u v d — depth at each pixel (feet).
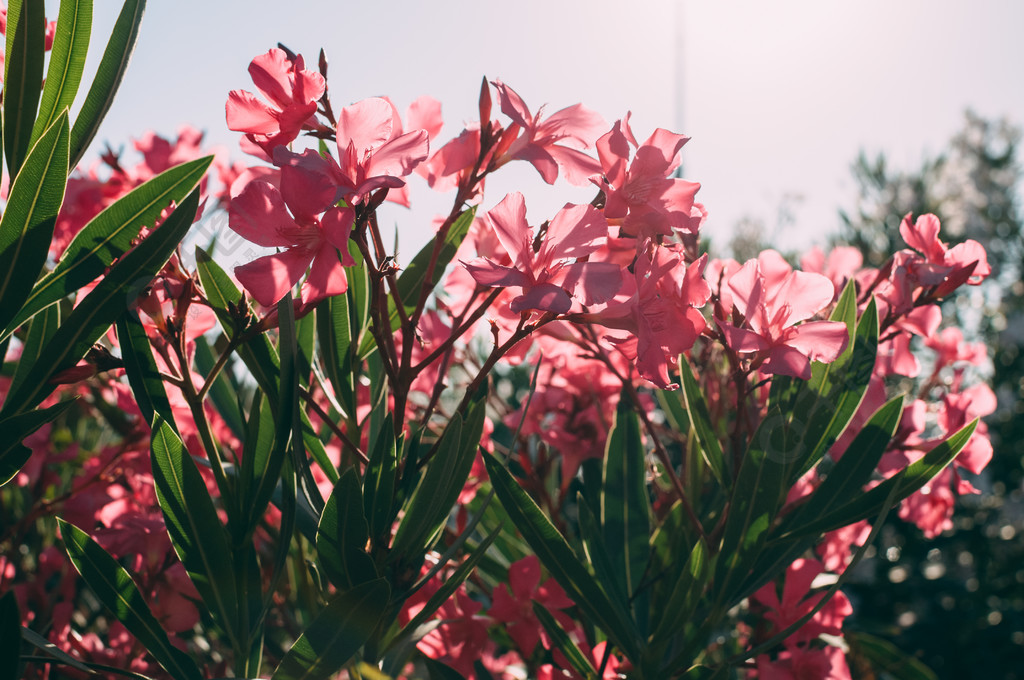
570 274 1.39
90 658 1.86
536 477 2.01
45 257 1.44
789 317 1.55
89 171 1.90
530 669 1.90
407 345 1.52
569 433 2.05
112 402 2.21
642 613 1.81
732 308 1.64
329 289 1.36
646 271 1.46
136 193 1.48
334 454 1.92
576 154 1.53
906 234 1.83
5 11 1.60
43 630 1.88
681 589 1.55
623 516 1.87
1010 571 6.49
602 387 2.08
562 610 1.85
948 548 6.66
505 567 1.90
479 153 1.53
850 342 1.66
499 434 2.30
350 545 1.40
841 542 2.01
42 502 2.02
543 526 1.51
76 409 2.53
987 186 8.11
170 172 1.49
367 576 1.42
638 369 1.46
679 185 1.51
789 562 1.68
